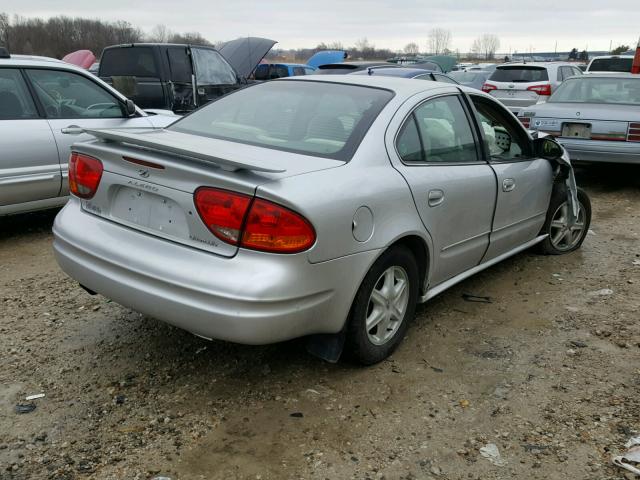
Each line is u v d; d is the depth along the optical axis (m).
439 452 2.70
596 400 3.11
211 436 2.77
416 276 3.48
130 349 3.53
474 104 4.17
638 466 2.61
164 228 2.90
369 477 2.53
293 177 2.77
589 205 5.50
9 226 6.05
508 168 4.26
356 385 3.20
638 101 8.13
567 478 2.54
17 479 2.46
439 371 3.37
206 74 10.20
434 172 3.50
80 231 3.18
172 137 3.39
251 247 2.64
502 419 2.94
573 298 4.46
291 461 2.62
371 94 3.59
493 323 4.01
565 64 13.88
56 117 5.65
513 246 4.64
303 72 18.97
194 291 2.67
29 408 2.94
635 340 3.78
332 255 2.80
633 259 5.37
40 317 3.92
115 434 2.77
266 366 3.37
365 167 3.09
